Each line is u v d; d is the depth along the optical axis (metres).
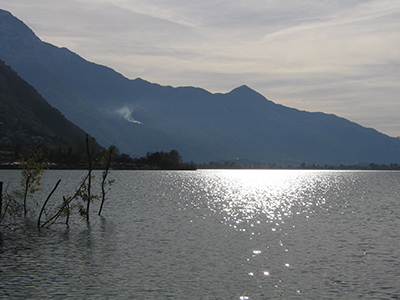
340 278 27.36
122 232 43.06
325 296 24.02
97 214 57.47
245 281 26.52
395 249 36.12
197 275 27.55
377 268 29.77
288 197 104.19
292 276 27.72
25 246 35.53
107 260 30.91
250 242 38.81
